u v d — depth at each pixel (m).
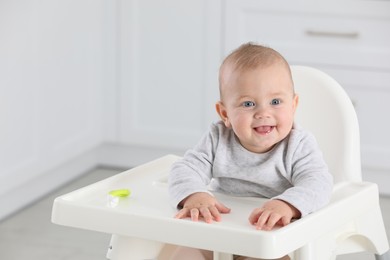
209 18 3.09
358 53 2.96
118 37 3.22
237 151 1.52
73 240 2.63
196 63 3.14
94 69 3.22
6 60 2.63
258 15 3.04
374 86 2.98
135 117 3.27
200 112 3.19
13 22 2.65
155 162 1.72
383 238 1.70
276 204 1.34
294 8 2.99
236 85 1.45
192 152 1.55
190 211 1.37
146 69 3.21
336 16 2.96
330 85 1.80
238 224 1.35
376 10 2.91
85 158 3.30
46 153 2.93
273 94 1.44
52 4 2.88
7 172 2.70
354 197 1.47
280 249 1.26
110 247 1.62
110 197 1.46
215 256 1.51
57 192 3.06
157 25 3.16
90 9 3.14
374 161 3.03
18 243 2.59
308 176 1.45
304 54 3.02
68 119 3.06
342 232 1.61
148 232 1.34
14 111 2.70
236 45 3.08
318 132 1.79
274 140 1.46
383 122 3.00
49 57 2.89
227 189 1.55
